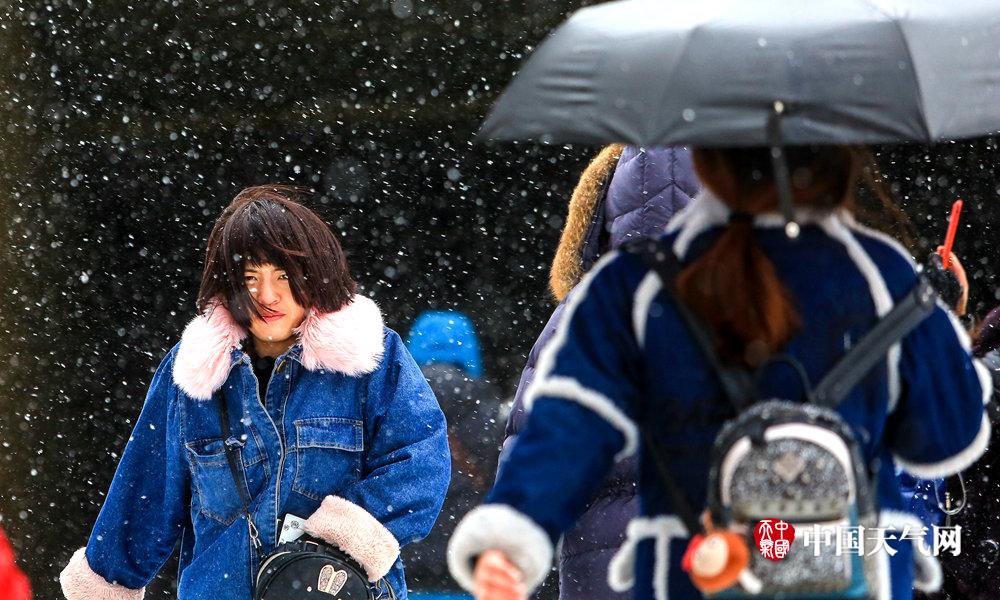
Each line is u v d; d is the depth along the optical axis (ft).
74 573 37.35
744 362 21.59
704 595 21.24
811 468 20.61
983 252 79.20
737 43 22.34
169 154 106.42
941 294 30.71
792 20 22.61
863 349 21.85
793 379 21.59
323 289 36.29
